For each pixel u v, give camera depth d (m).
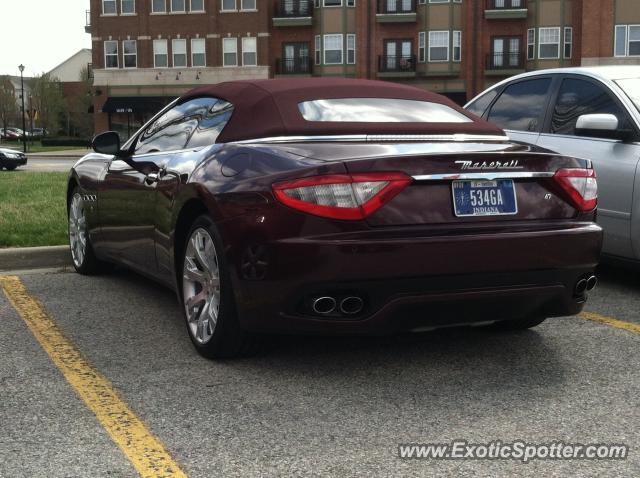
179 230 4.04
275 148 3.59
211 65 44.44
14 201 9.77
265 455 2.70
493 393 3.34
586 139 5.58
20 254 6.39
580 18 40.91
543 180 3.55
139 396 3.31
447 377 3.55
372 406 3.18
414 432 2.90
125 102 45.31
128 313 4.83
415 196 3.29
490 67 42.16
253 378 3.54
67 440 2.83
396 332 3.36
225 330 3.62
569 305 3.63
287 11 43.78
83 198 5.66
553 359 3.83
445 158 3.32
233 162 3.66
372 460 2.65
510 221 3.45
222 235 3.50
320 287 3.19
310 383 3.47
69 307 5.00
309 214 3.20
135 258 4.88
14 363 3.79
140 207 4.60
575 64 41.22
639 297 5.24
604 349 4.00
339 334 3.29
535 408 3.15
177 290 4.12
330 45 43.59
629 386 3.42
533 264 3.41
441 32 42.25
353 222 3.20
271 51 44.34
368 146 3.56
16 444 2.80
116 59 45.34
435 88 42.94
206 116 4.34
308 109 3.97
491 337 4.23
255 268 3.34
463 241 3.27
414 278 3.24
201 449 2.75
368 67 43.41
